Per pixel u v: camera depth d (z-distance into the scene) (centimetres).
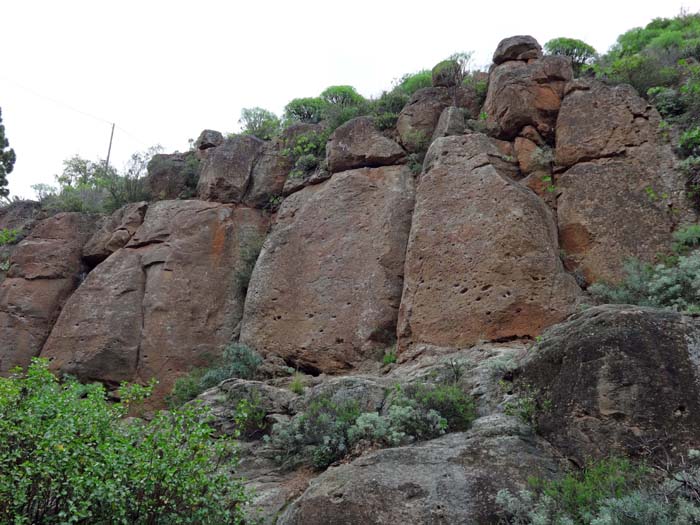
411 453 720
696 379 690
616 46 1964
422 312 1102
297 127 1664
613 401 703
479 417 822
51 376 791
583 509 595
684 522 541
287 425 915
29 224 1789
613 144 1186
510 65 1368
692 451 628
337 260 1295
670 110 1214
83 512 629
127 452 703
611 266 1088
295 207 1457
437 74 1509
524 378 810
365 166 1418
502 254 1073
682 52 1410
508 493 638
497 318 1036
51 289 1588
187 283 1461
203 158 1744
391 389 909
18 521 617
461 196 1161
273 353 1274
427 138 1400
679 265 990
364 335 1195
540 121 1280
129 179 1777
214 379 1211
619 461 662
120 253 1553
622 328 742
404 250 1254
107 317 1451
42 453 667
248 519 746
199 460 713
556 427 732
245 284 1454
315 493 696
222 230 1524
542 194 1195
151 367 1385
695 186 1107
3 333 1531
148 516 680
